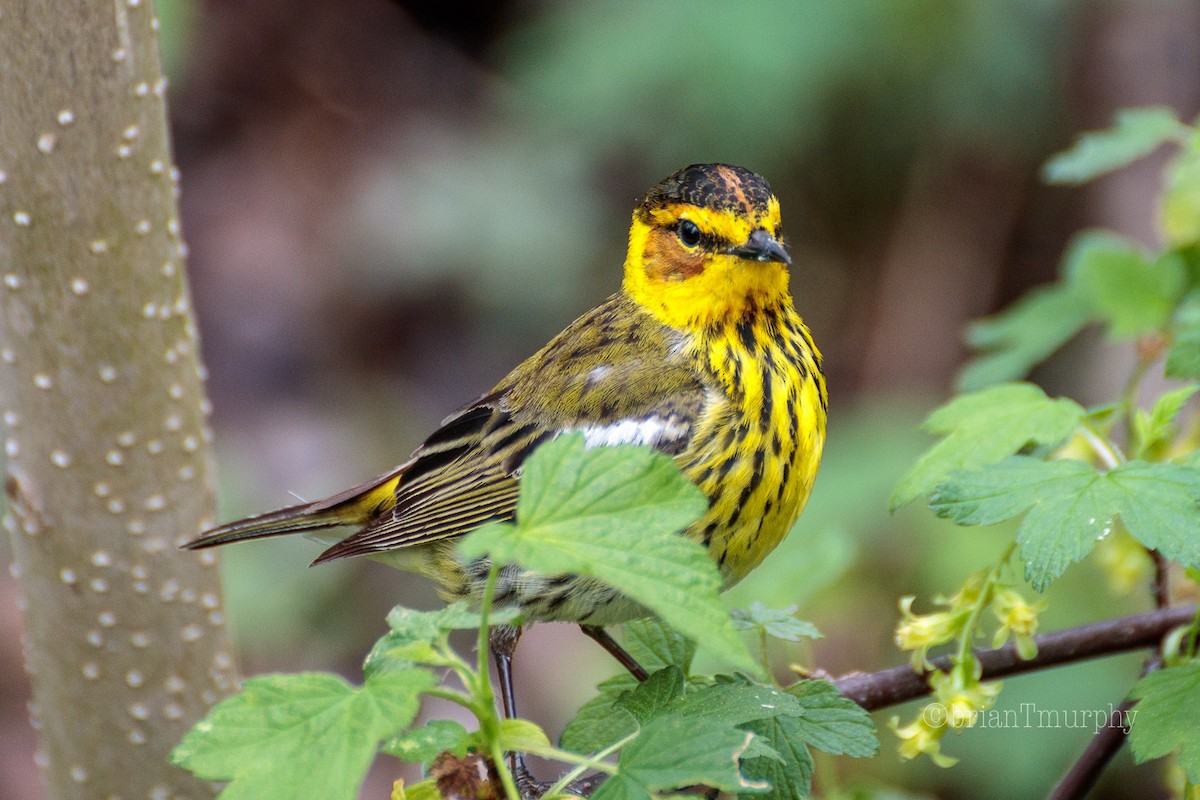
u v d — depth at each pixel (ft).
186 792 27.30
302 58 63.93
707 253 27.50
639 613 26.37
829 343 59.26
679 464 26.30
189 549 26.27
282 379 59.06
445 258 59.11
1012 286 58.13
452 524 29.14
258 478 55.88
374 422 57.93
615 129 54.85
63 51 22.88
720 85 51.88
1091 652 21.88
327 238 60.90
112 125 23.54
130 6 23.30
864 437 49.34
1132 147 26.32
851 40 51.93
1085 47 52.47
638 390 27.45
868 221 58.75
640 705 17.98
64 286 24.07
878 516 45.93
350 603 51.01
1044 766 40.29
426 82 63.77
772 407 26.76
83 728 26.91
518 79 60.44
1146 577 28.91
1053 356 53.01
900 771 40.37
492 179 59.72
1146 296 27.45
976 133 55.57
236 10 63.57
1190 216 26.66
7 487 25.90
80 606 26.08
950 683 18.89
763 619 20.10
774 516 26.86
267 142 63.31
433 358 59.67
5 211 23.52
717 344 27.53
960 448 19.66
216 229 61.82
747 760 18.13
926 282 58.03
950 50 52.70
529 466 14.65
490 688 14.57
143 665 26.58
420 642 14.85
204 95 63.46
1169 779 21.80
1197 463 18.19
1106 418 20.47
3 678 50.90
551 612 26.73
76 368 24.62
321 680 14.49
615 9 54.44
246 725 14.08
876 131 55.62
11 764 48.65
